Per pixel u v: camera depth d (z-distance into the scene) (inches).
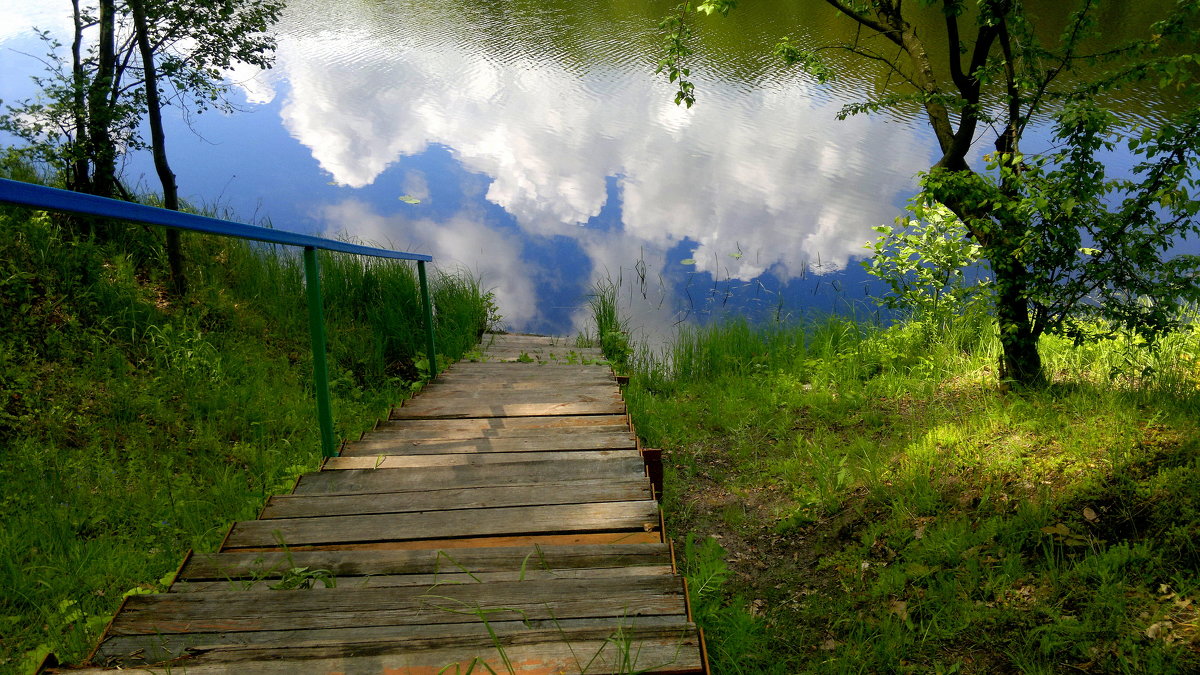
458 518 116.6
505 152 622.8
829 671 120.8
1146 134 159.0
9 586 120.0
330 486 133.0
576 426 174.7
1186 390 172.9
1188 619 107.8
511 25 1064.2
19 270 235.8
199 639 77.3
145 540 140.5
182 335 245.6
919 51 213.2
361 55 956.6
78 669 68.6
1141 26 626.2
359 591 86.7
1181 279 164.9
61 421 189.2
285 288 325.4
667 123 669.9
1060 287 181.3
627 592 87.7
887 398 236.1
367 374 282.8
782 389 262.8
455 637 73.5
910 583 135.5
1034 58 188.2
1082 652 109.0
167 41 277.7
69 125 273.9
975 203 188.4
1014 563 129.1
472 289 378.0
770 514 177.2
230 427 207.6
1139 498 132.2
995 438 169.2
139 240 300.2
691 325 353.1
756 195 518.3
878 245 279.6
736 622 129.9
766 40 851.4
